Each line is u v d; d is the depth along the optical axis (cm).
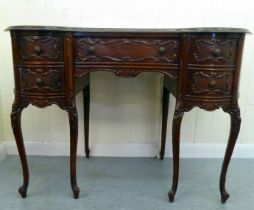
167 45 102
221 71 101
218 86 103
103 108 156
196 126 158
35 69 102
